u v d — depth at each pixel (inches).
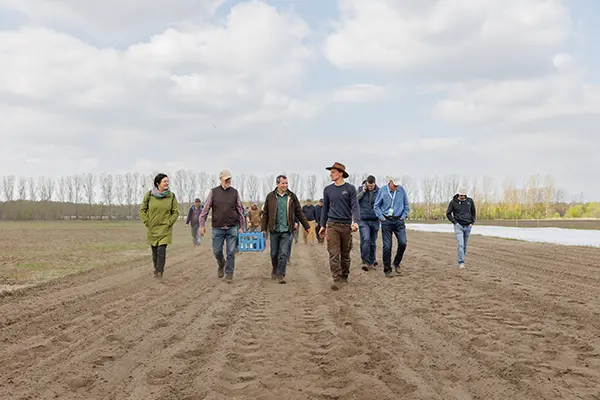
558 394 179.0
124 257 741.3
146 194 485.7
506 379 196.2
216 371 206.2
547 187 3324.3
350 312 319.0
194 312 324.8
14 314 323.6
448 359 222.4
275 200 461.1
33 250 868.6
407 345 243.3
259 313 321.7
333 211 425.1
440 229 1856.5
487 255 697.0
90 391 189.3
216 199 466.6
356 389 185.9
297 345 246.8
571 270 524.4
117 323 294.4
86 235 1444.4
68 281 475.8
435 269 532.7
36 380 200.5
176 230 1979.6
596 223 2241.6
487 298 358.3
